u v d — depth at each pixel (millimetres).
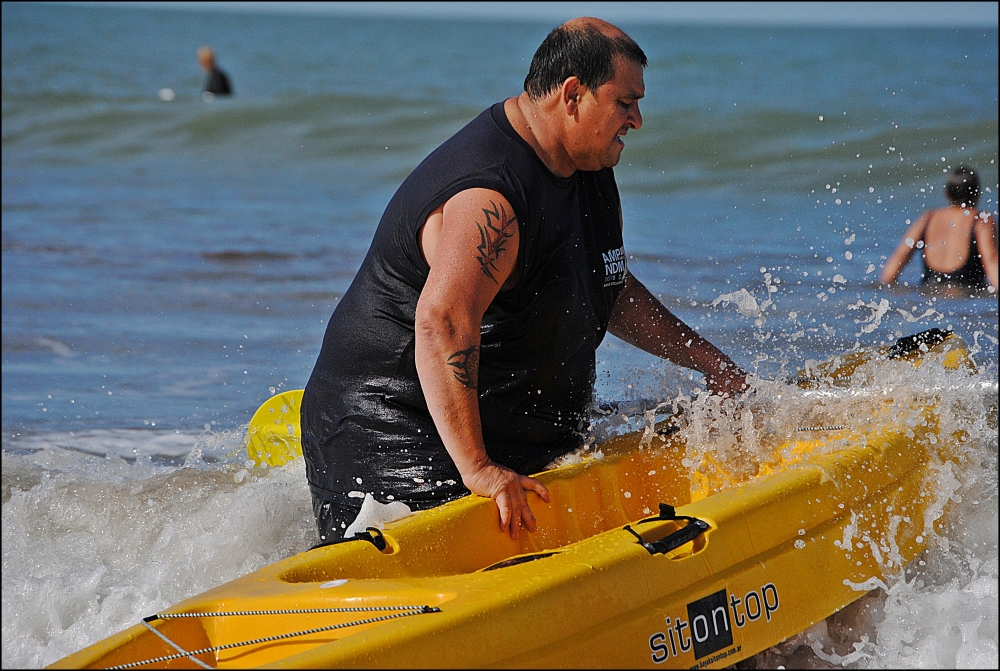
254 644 5352
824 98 50250
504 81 70875
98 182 36188
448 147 7203
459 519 6863
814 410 8805
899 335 14828
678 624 5957
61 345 16781
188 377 15125
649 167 33750
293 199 33281
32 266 22609
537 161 7066
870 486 7715
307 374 15320
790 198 28750
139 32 150500
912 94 51094
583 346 7734
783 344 12859
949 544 8391
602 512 7902
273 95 54125
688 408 8891
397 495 7465
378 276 7402
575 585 5652
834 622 7379
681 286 18906
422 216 6984
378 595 5508
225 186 35812
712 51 95062
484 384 7379
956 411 9227
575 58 6918
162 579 8172
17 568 8484
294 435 10367
